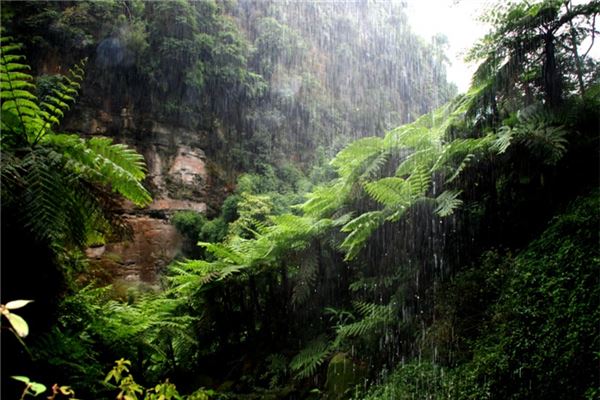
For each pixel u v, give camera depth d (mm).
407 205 3914
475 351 2912
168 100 12789
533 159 3564
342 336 4039
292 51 15297
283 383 4375
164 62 12484
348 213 4574
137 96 12477
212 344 5504
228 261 5172
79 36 11445
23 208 2617
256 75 13969
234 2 14953
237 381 4676
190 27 12680
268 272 5203
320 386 4090
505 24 3959
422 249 4082
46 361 3078
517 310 2760
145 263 11062
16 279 2799
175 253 11617
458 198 4016
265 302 5301
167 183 12359
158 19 12312
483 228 3900
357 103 16516
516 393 2430
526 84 4148
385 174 4793
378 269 4547
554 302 2602
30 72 11016
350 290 4750
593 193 3150
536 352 2477
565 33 3820
